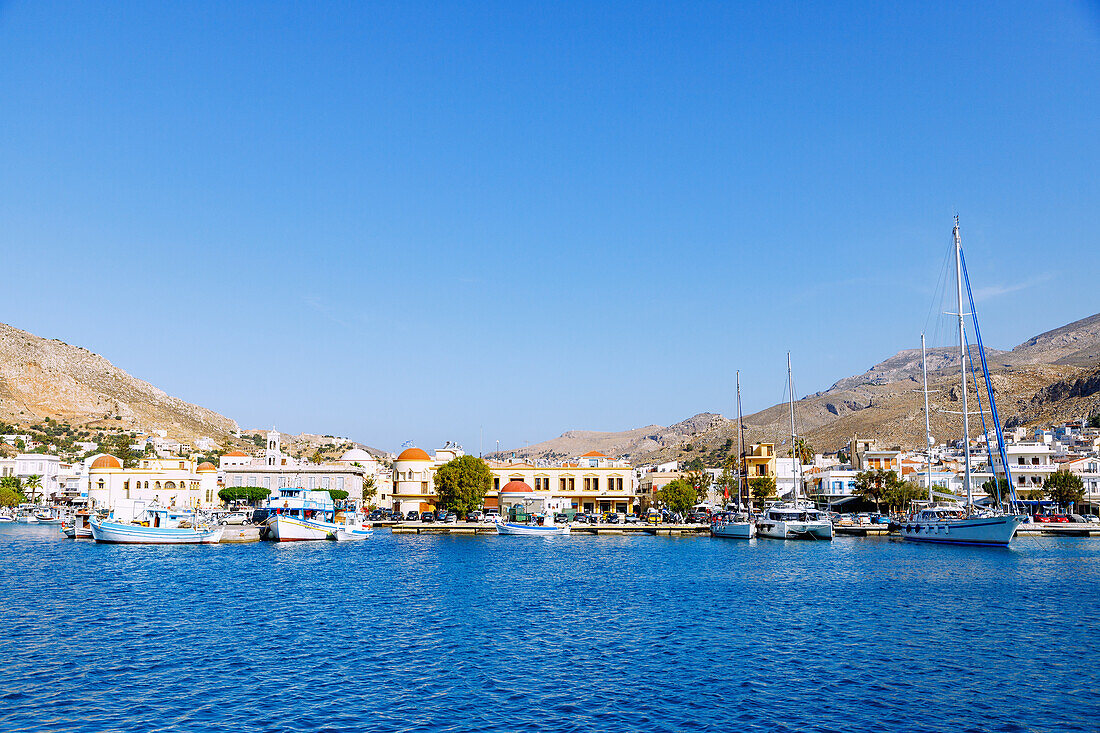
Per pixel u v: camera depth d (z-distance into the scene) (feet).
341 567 273.75
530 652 139.13
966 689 115.85
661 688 117.39
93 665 127.85
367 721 102.94
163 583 226.17
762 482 547.90
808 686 118.01
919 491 465.47
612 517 537.24
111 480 611.06
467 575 249.14
